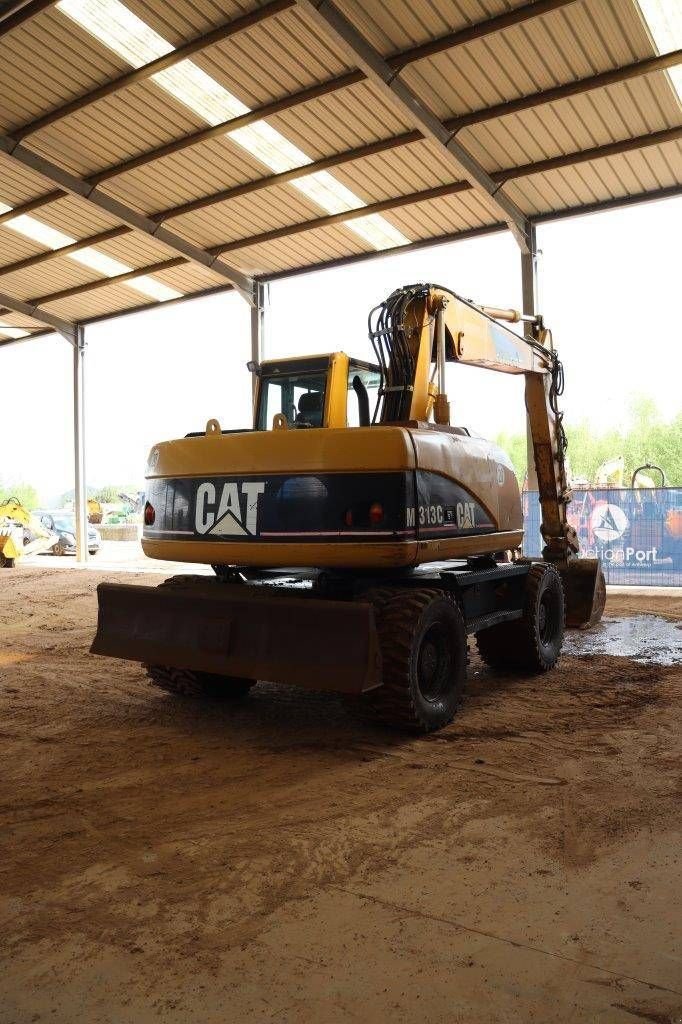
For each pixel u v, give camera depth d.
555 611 7.42
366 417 6.52
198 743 5.19
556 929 2.87
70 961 2.73
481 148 11.82
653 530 12.92
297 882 3.27
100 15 10.21
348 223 14.55
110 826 3.88
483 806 4.04
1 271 18.23
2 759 4.92
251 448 5.31
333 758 4.85
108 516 34.88
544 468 8.75
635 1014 2.39
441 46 9.95
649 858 3.42
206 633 5.36
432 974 2.61
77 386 21.16
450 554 5.66
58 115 12.22
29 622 10.64
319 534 5.09
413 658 5.05
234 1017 2.42
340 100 11.30
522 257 13.61
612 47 9.76
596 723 5.48
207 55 10.69
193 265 17.16
